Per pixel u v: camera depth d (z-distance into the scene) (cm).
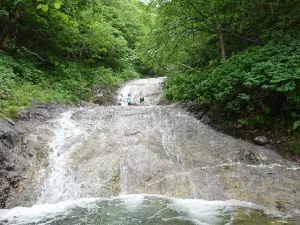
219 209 513
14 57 1214
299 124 684
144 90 1922
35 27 1313
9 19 1170
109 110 1062
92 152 721
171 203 543
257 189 570
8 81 933
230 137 799
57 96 1117
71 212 511
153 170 651
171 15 1086
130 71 2461
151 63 1234
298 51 726
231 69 883
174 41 1114
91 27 1662
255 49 952
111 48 2202
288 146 692
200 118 948
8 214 503
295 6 979
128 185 614
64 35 1416
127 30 2612
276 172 618
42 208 532
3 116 755
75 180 626
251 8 1027
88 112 1030
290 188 564
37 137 762
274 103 774
